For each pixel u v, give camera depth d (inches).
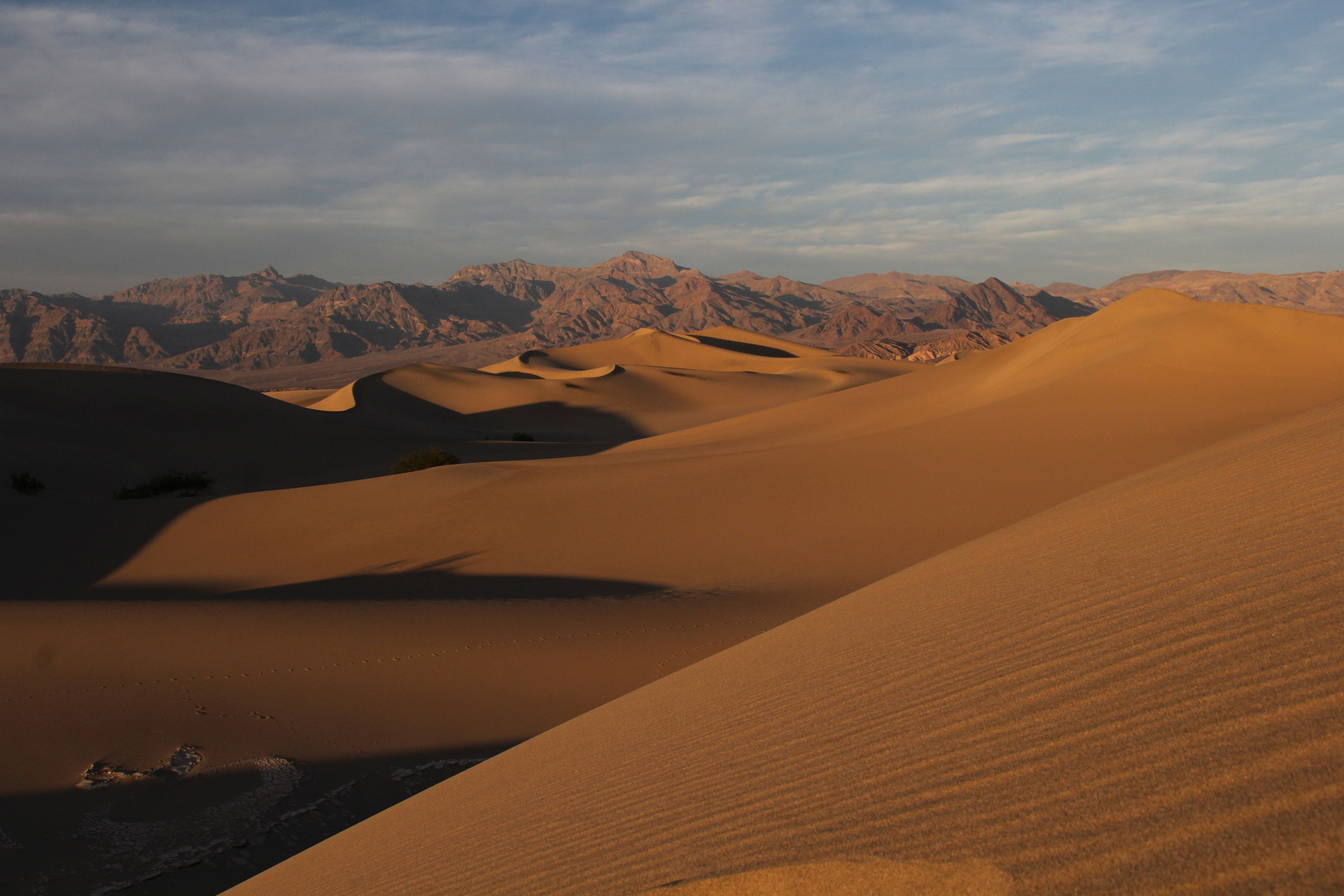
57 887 271.4
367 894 155.9
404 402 4261.8
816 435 1700.3
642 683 484.7
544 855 130.7
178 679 447.2
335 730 408.5
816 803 108.0
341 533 959.6
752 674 234.2
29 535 951.6
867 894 75.9
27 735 376.5
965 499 913.5
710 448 1664.6
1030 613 187.2
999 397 1545.3
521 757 249.6
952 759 107.5
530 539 903.1
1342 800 61.4
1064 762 92.1
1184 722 91.5
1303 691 87.1
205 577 853.8
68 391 2674.7
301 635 514.9
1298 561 148.1
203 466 2326.5
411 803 249.1
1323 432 311.4
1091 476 933.2
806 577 730.8
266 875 236.1
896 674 172.2
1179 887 58.2
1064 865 67.6
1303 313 1369.3
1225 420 1061.1
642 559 822.5
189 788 344.5
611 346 7283.5
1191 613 138.6
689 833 114.3
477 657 505.0
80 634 490.9
